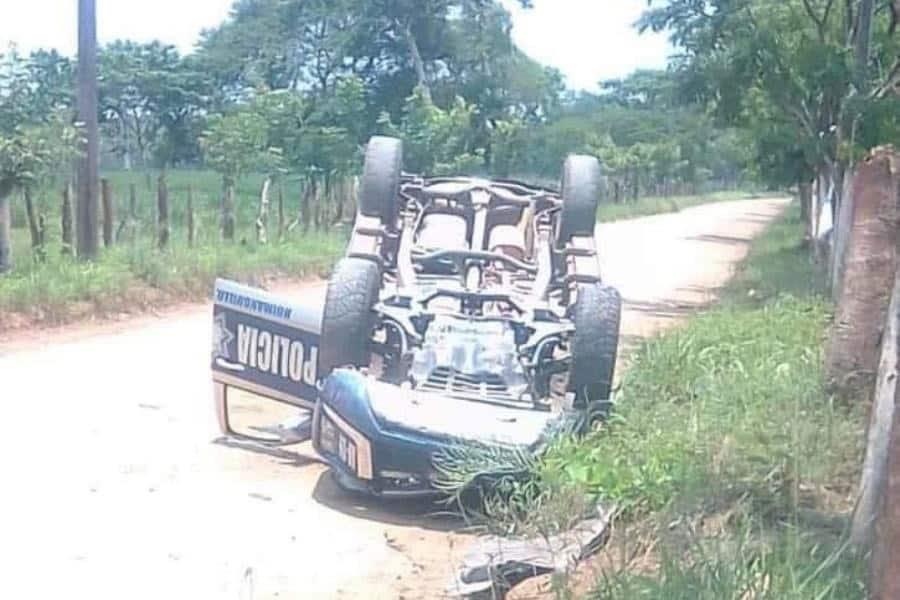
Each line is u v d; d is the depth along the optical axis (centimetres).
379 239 959
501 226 998
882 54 1948
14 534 690
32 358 1255
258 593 624
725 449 727
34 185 1825
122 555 666
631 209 5462
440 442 748
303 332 891
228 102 5559
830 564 522
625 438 771
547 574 605
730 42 2083
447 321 858
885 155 873
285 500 788
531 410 807
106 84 5409
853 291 862
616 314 845
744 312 1544
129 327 1527
